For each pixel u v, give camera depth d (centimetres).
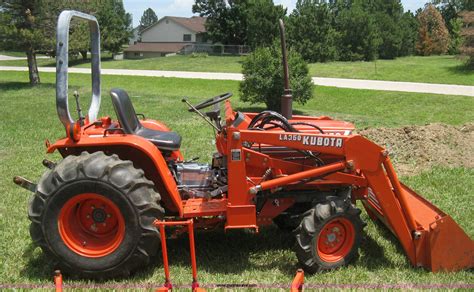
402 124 1401
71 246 386
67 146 401
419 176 689
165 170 408
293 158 445
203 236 485
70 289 373
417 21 5559
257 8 4188
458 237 409
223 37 5428
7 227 507
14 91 2325
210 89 2547
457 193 617
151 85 2741
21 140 986
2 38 2381
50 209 380
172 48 6344
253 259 437
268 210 442
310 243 400
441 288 380
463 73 2762
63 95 377
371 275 405
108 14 5322
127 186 376
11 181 681
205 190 448
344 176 430
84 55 5025
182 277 396
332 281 393
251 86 1606
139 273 402
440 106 1859
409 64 3347
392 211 418
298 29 3962
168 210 440
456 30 4944
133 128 439
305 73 1605
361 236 422
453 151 785
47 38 2433
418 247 416
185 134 1026
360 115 1755
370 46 4116
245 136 400
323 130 459
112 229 398
